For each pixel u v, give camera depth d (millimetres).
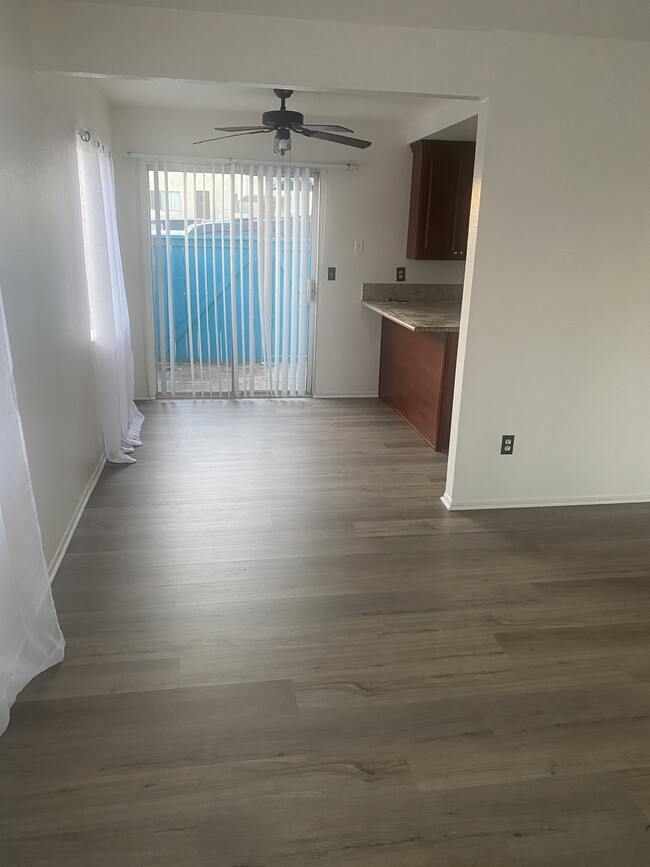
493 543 3320
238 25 2803
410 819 1742
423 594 2836
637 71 3207
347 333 6082
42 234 2869
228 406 5773
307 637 2512
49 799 1767
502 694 2232
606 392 3672
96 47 2742
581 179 3311
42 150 2883
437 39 2986
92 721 2049
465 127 4832
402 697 2203
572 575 3020
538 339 3520
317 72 2910
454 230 5664
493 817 1756
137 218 5477
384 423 5383
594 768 1929
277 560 3090
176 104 5043
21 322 2539
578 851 1664
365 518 3578
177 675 2273
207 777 1854
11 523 2096
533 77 3121
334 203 5742
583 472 3799
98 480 4020
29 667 2205
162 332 5750
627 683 2305
